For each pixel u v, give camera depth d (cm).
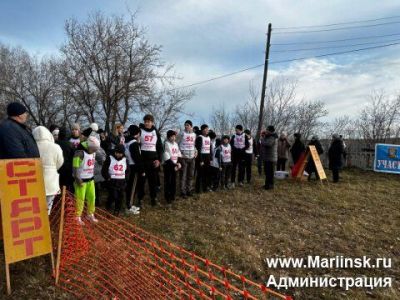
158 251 573
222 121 3209
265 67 1986
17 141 482
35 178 449
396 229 771
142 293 429
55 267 474
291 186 1190
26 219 438
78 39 2069
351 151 1834
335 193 1102
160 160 844
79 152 640
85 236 579
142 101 2145
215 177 1052
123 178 741
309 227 770
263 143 1127
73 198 591
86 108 2162
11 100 2597
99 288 445
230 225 751
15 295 421
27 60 2661
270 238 694
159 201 908
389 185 1319
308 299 480
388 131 2241
